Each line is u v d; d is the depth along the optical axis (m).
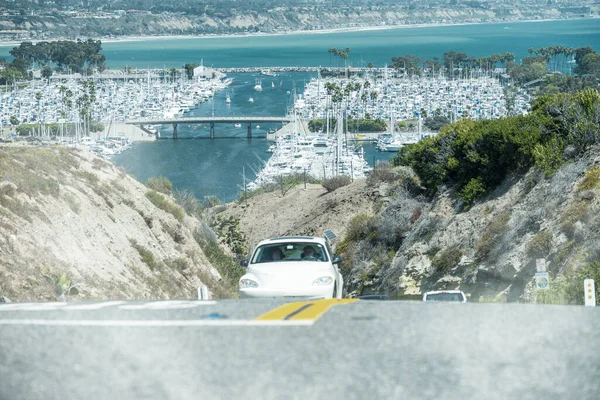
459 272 65.50
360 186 113.00
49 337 15.93
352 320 17.55
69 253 41.12
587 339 15.30
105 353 14.51
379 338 15.56
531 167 70.69
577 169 61.72
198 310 19.56
